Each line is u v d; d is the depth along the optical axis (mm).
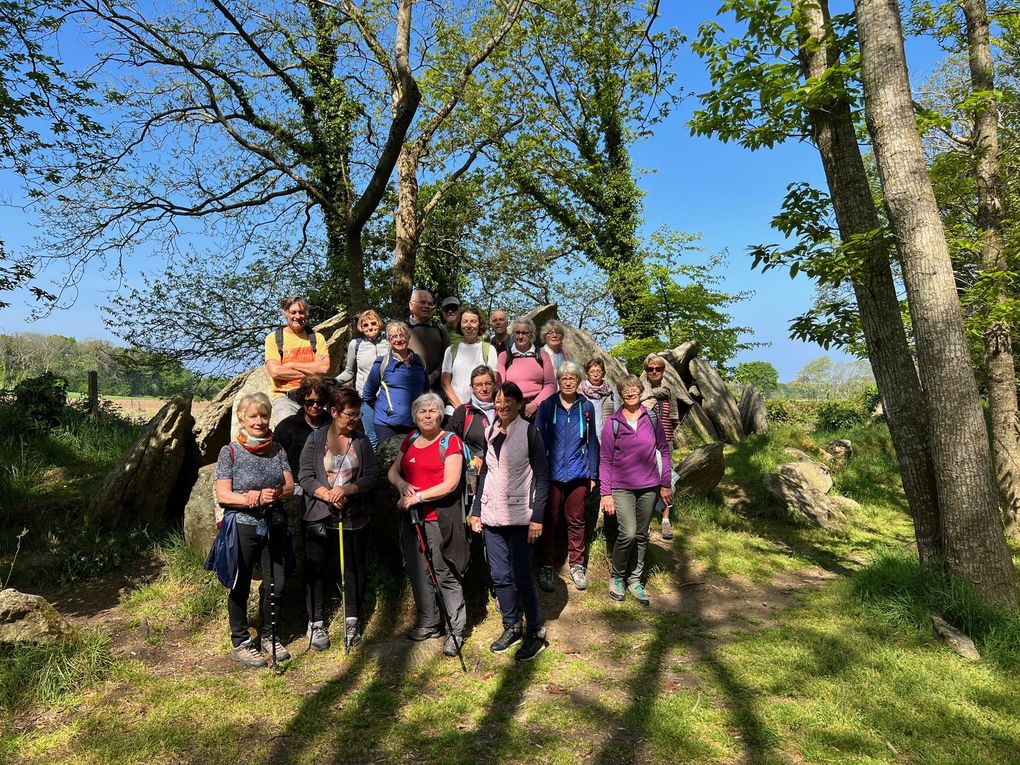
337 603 4949
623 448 5332
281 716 3621
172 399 6691
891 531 8281
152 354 15359
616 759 3242
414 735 3441
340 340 8078
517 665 4266
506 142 17453
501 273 17828
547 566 5449
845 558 6992
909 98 4891
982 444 4773
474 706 3764
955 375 4785
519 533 4457
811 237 5898
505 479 4434
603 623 4988
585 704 3773
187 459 6863
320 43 15031
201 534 5352
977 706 3662
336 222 16594
